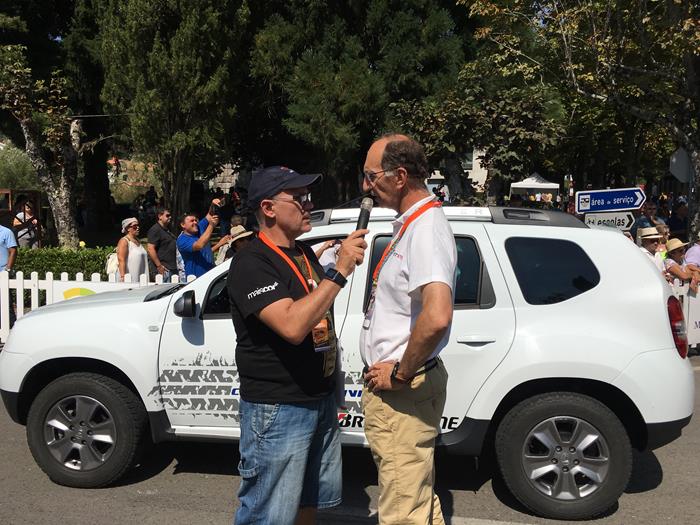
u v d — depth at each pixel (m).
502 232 4.24
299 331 2.64
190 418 4.38
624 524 4.02
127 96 16.02
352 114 15.95
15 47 14.95
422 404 2.89
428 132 10.49
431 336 2.62
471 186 11.05
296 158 24.19
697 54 11.62
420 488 2.90
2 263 9.25
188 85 15.11
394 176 2.89
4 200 17.83
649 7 12.62
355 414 4.22
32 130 15.21
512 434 4.03
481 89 10.27
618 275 4.12
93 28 19.86
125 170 51.16
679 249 8.53
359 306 4.22
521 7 13.43
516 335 4.02
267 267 2.76
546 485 4.05
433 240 2.74
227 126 16.56
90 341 4.40
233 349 4.27
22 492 4.43
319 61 16.08
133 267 8.93
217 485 4.55
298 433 2.81
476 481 4.66
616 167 34.34
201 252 8.58
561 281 4.14
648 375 3.93
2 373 4.59
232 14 16.22
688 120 12.40
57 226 15.88
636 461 5.07
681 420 3.97
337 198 19.72
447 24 16.03
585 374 3.95
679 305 4.15
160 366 4.36
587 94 12.91
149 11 14.93
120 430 4.41
